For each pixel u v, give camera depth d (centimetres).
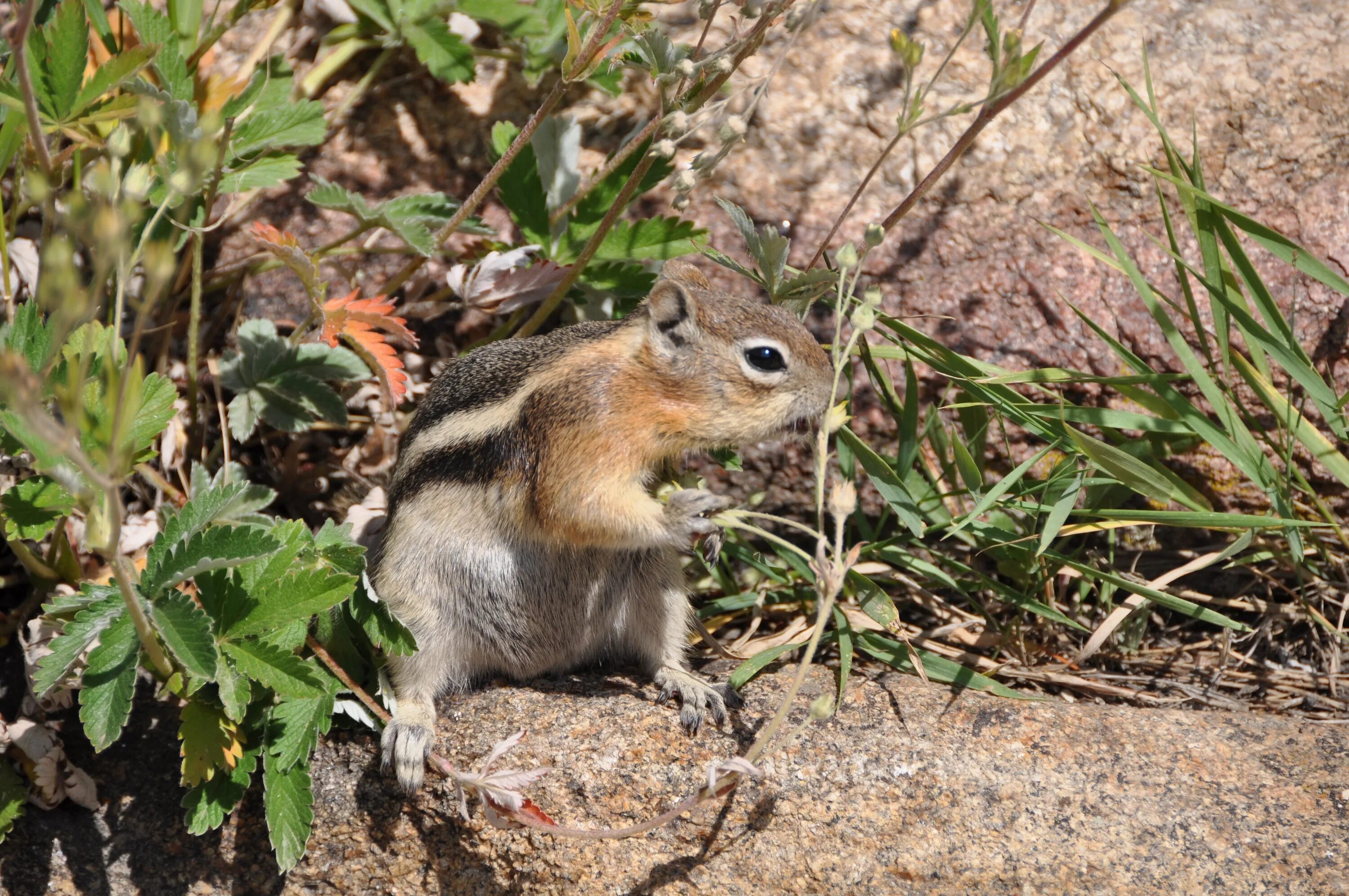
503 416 916
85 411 706
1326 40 1193
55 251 567
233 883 891
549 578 941
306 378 1098
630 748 871
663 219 1059
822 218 1153
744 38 953
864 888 822
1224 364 1024
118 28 1136
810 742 871
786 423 892
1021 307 1123
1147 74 1041
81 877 886
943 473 1086
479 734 899
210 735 838
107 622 786
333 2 1239
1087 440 964
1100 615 1066
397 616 912
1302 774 837
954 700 910
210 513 828
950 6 1238
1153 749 859
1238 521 952
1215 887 783
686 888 839
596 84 1130
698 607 1116
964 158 1165
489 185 1015
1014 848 815
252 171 1058
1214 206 990
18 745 901
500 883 865
